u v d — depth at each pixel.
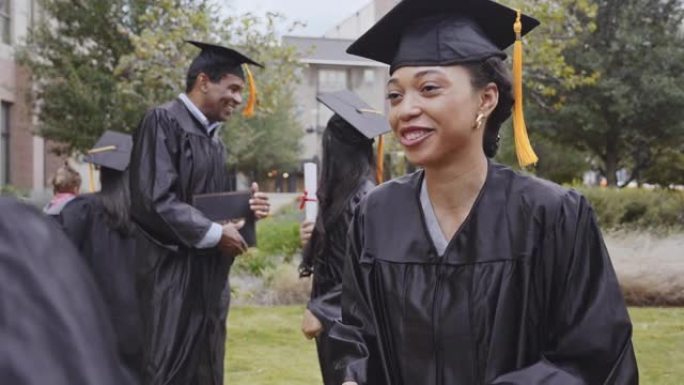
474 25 2.54
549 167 26.20
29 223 0.90
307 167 4.50
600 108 20.78
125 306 6.09
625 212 14.73
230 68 4.96
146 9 19.42
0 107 22.70
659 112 20.53
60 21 20.08
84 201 6.35
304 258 4.54
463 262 2.47
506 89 2.55
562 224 2.46
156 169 4.75
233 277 12.39
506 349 2.42
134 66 17.66
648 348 8.43
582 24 20.50
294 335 9.52
